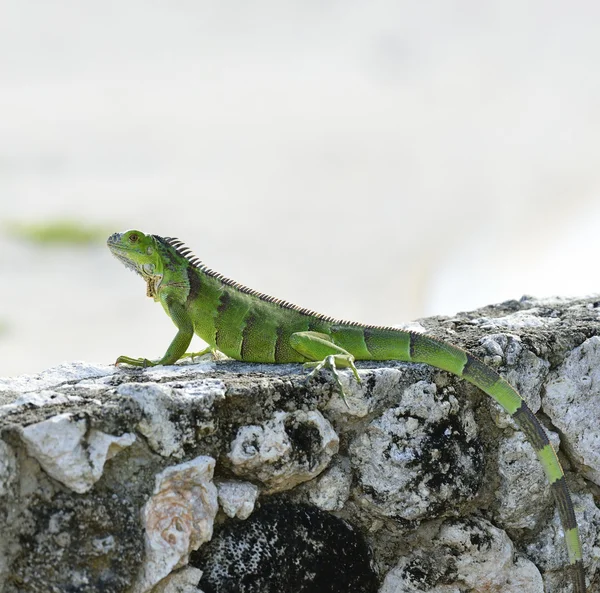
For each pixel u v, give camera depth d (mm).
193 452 7457
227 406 7633
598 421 9203
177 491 7312
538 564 9031
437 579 8555
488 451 8844
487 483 8805
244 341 9016
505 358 8922
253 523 7793
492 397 8406
